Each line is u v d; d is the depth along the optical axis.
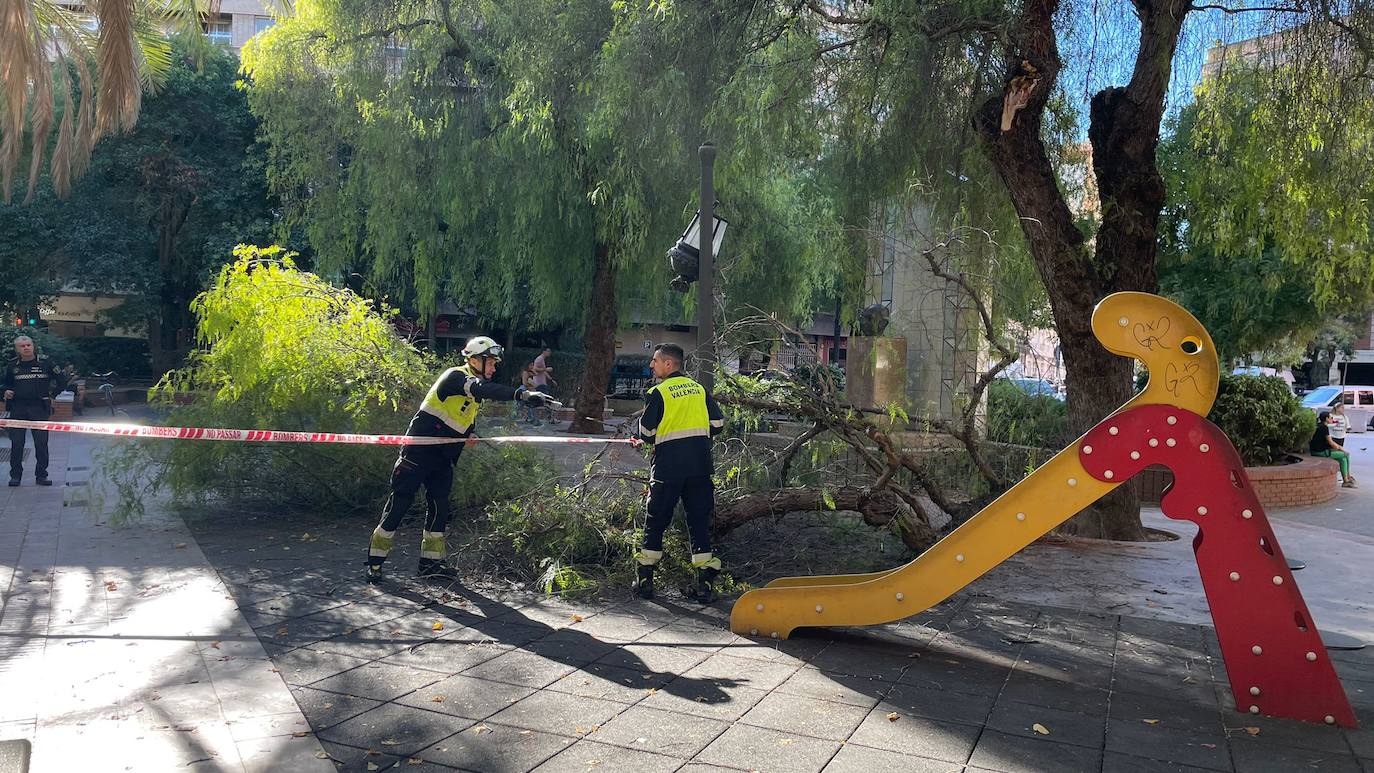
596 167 15.48
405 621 5.41
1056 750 3.73
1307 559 8.30
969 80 9.51
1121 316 4.45
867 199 10.98
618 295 18.08
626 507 7.07
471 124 15.90
